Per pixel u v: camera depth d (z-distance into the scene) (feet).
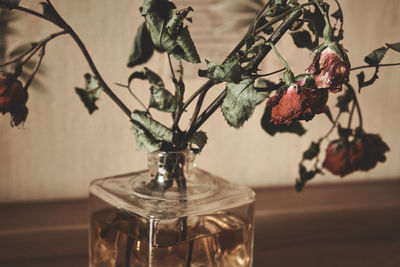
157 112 1.69
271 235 1.61
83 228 1.59
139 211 1.21
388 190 1.92
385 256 1.55
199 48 1.66
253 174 1.85
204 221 1.24
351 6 1.79
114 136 1.70
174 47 1.09
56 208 1.67
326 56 1.02
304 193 1.86
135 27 1.64
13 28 1.54
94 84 1.26
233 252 1.29
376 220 1.72
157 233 1.19
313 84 1.03
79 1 1.58
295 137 1.86
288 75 1.03
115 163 1.72
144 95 1.69
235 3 1.66
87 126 1.67
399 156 1.98
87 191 1.73
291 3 1.11
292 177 1.89
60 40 1.59
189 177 1.28
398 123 1.94
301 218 1.70
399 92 1.91
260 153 1.83
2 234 1.53
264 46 1.09
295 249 1.56
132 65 1.32
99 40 1.62
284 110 1.02
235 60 1.05
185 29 1.08
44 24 1.57
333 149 1.38
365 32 1.83
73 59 1.61
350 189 1.92
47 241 1.52
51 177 1.68
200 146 1.18
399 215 1.75
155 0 1.08
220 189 1.33
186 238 1.22
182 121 1.71
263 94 1.24
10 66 1.55
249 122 1.80
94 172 1.71
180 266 1.22
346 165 1.37
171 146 1.19
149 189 1.27
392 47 1.13
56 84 1.62
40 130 1.64
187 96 1.69
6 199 1.66
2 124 1.61
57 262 1.46
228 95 1.09
